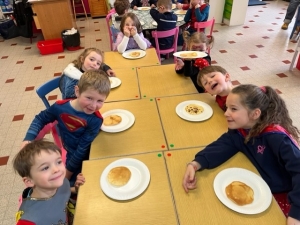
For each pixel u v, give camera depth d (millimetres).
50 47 4320
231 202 948
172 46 3436
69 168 1413
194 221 897
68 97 1716
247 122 1130
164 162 1167
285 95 2938
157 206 959
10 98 3172
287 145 1033
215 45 4363
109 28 3482
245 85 1140
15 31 5070
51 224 975
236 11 5121
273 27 5066
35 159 904
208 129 1383
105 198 998
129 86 1867
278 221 880
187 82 1886
